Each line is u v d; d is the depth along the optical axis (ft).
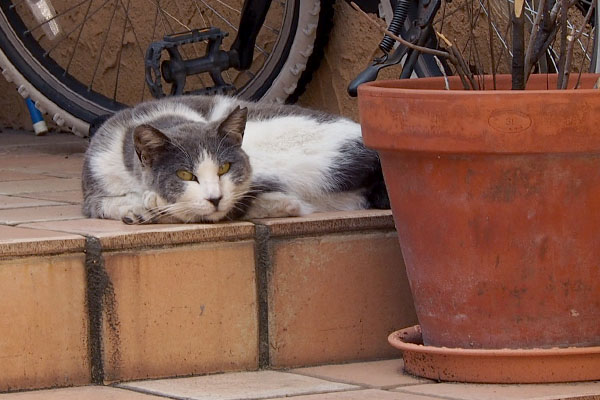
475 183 9.61
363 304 11.63
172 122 13.03
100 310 10.51
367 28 17.47
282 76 17.54
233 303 11.05
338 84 18.24
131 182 12.33
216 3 19.20
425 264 10.18
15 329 10.22
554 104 9.24
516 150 9.36
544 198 9.52
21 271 10.18
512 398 9.20
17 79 17.58
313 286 11.38
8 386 10.23
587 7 14.21
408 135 9.83
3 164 16.71
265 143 12.94
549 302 9.75
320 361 11.48
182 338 10.85
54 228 11.18
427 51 10.53
